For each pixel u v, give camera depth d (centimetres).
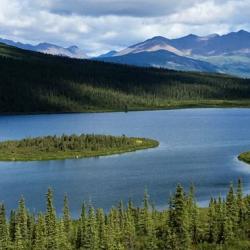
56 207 14900
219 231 10244
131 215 11425
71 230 11225
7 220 12988
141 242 10325
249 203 11738
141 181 18625
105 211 14162
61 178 19638
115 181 18750
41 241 9975
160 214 12219
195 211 10775
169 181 18512
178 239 9800
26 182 18925
